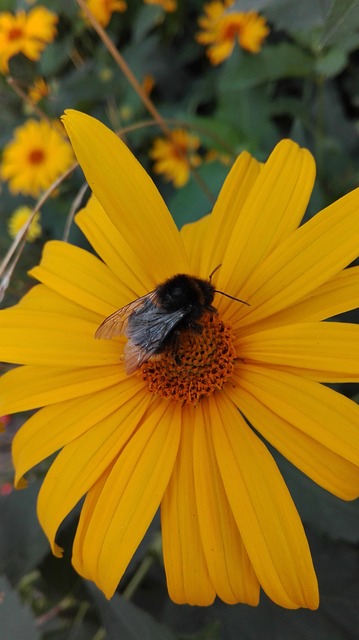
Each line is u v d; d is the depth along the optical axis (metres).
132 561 0.14
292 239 0.12
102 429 0.12
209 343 0.12
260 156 0.19
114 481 0.12
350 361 0.11
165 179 0.22
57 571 0.16
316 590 0.11
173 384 0.12
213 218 0.13
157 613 0.16
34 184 0.22
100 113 0.24
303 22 0.13
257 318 0.12
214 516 0.11
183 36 0.25
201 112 0.24
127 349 0.12
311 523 0.14
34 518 0.15
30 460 0.12
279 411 0.12
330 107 0.21
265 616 0.15
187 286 0.12
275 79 0.21
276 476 0.11
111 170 0.12
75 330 0.13
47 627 0.17
